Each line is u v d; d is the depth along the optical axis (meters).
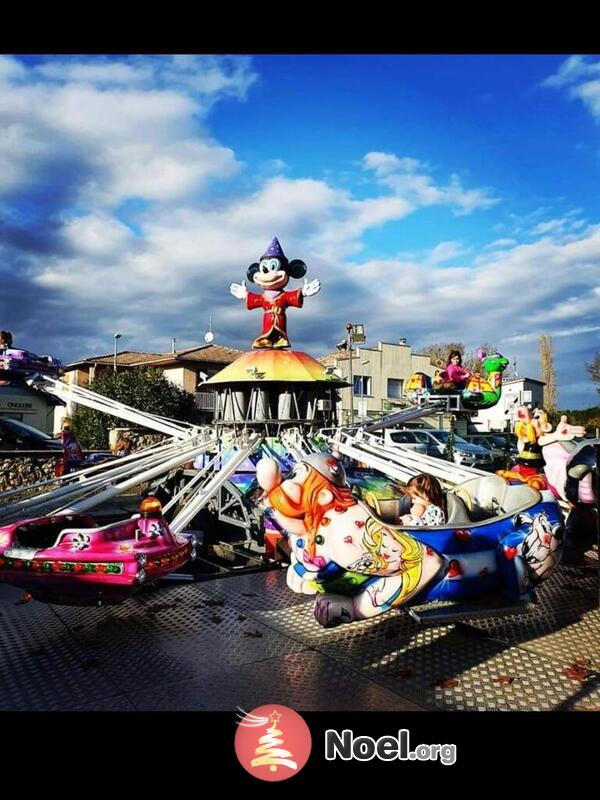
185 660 4.12
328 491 4.12
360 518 4.09
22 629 4.73
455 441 19.06
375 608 4.16
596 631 4.70
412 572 4.18
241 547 7.58
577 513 7.27
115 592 4.61
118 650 4.30
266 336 9.51
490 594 4.62
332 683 3.77
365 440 9.36
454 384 16.94
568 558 6.98
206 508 8.20
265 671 3.95
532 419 7.89
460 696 3.60
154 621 4.91
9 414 18.14
